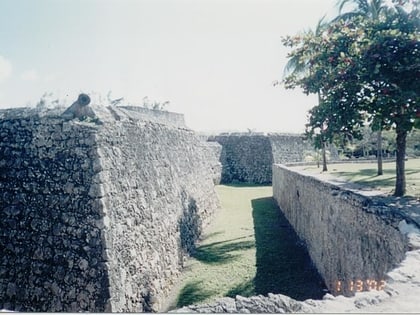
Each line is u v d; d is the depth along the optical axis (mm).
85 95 8375
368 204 6527
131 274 7816
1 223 7922
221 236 15031
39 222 7648
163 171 12008
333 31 8953
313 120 8734
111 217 7547
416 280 4180
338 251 8250
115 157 8445
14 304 7320
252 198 25203
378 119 7484
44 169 7945
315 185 11031
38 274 7340
